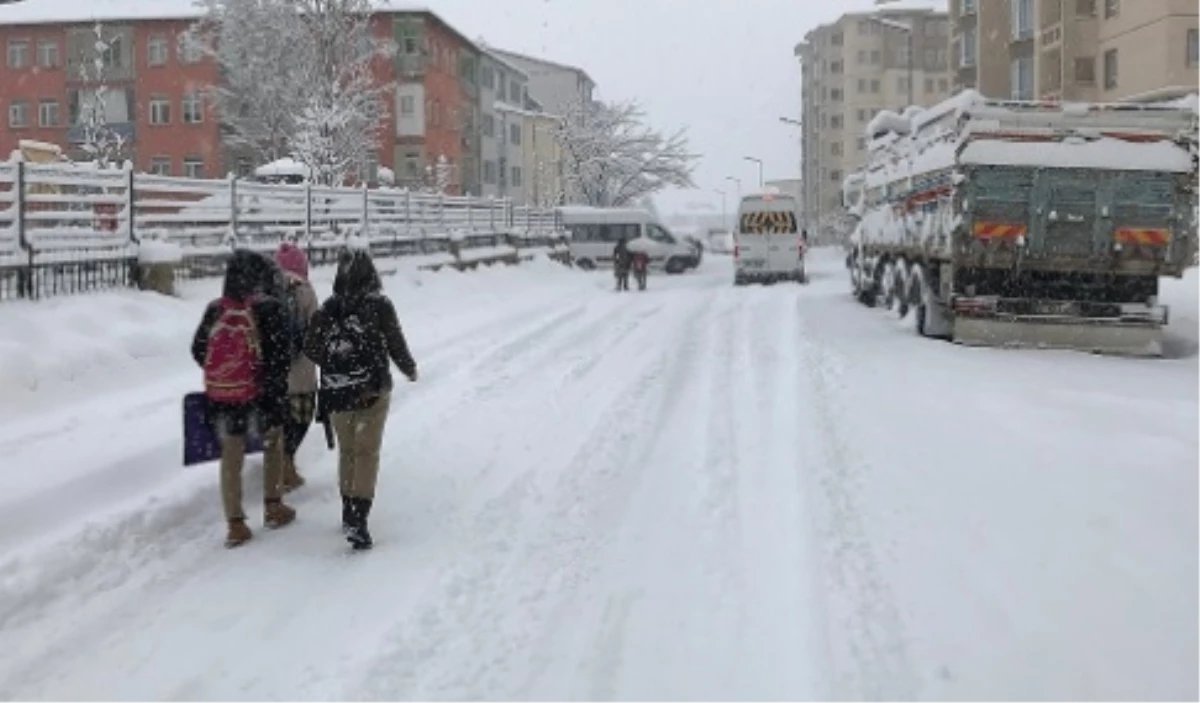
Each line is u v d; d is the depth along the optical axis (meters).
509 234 37.03
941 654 4.96
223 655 5.19
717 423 10.23
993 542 6.38
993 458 8.29
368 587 6.08
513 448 9.35
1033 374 12.63
